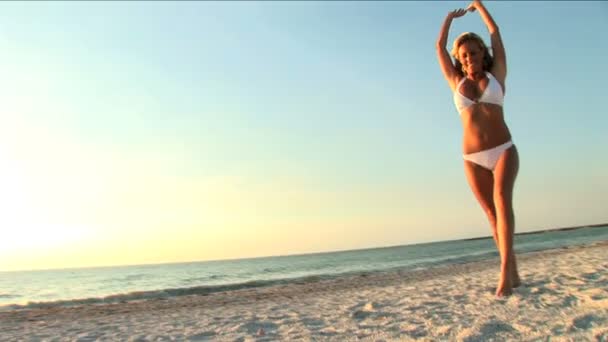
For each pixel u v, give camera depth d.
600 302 3.78
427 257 33.19
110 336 4.96
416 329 3.62
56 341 4.87
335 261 44.41
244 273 30.94
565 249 19.08
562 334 2.94
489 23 3.97
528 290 4.61
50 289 24.44
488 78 3.87
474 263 16.91
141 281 28.45
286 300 8.12
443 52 4.18
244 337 4.12
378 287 9.35
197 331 4.79
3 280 42.91
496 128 3.85
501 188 3.80
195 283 22.80
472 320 3.65
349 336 3.65
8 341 5.14
